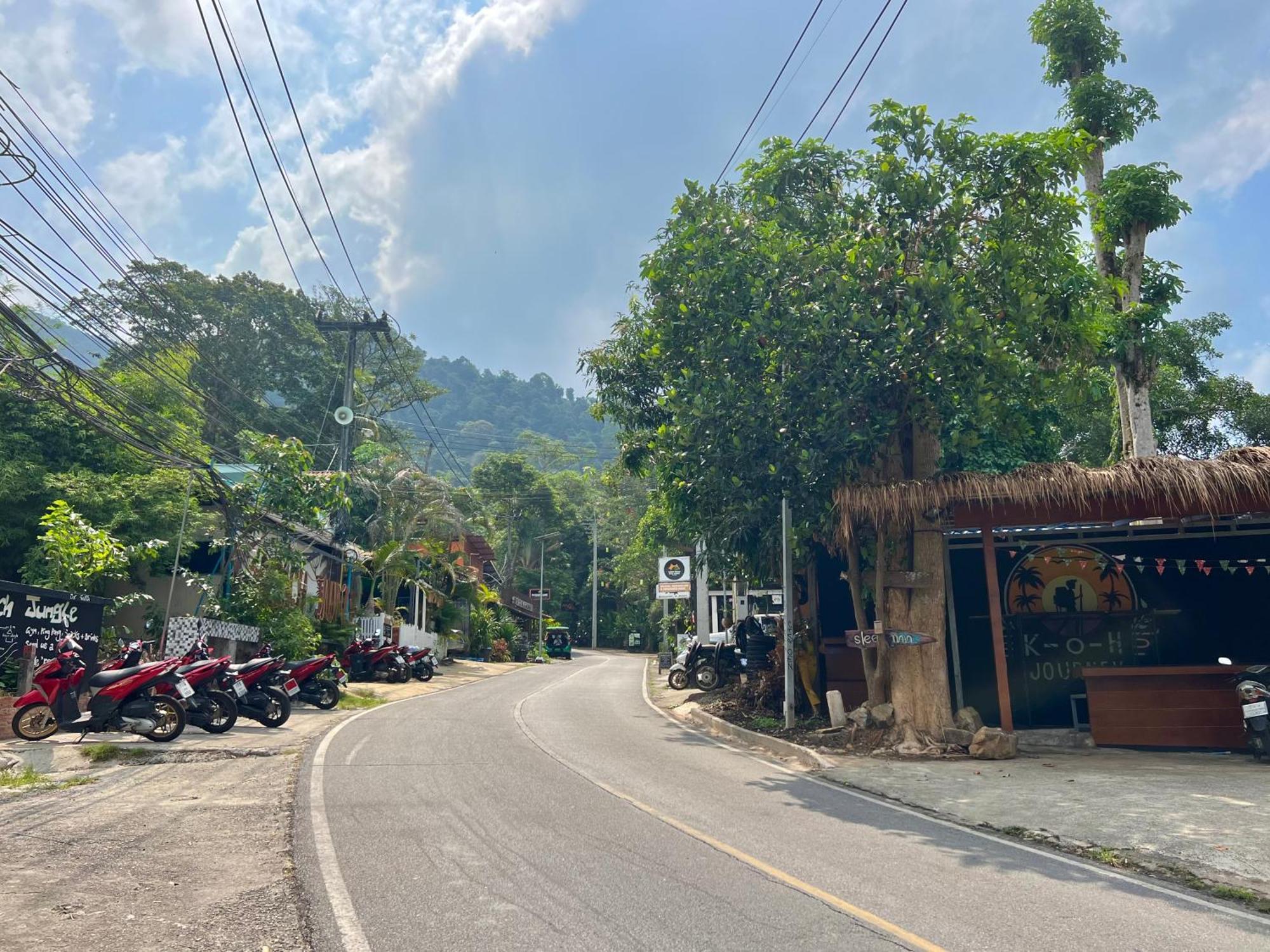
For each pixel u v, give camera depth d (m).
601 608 85.19
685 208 15.49
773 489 15.53
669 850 6.91
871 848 7.26
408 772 10.21
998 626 13.55
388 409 56.31
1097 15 22.08
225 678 13.71
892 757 12.89
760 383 14.69
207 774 9.96
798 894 5.80
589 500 89.94
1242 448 12.84
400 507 34.09
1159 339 20.95
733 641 25.11
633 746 13.53
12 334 14.36
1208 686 13.56
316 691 17.41
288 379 51.97
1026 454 20.27
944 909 5.58
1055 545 16.06
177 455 19.73
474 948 4.71
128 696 11.95
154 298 40.56
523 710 18.50
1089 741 14.40
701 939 4.90
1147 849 7.39
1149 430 20.17
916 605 14.02
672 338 15.53
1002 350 13.34
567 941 4.84
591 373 19.23
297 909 5.30
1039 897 5.94
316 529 27.67
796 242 14.34
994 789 10.19
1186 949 4.96
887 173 13.84
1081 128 21.92
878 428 14.08
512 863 6.39
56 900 5.35
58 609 13.98
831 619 17.98
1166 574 15.74
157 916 5.14
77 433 21.23
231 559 21.86
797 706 17.72
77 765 10.39
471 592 43.19
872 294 13.88
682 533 19.27
